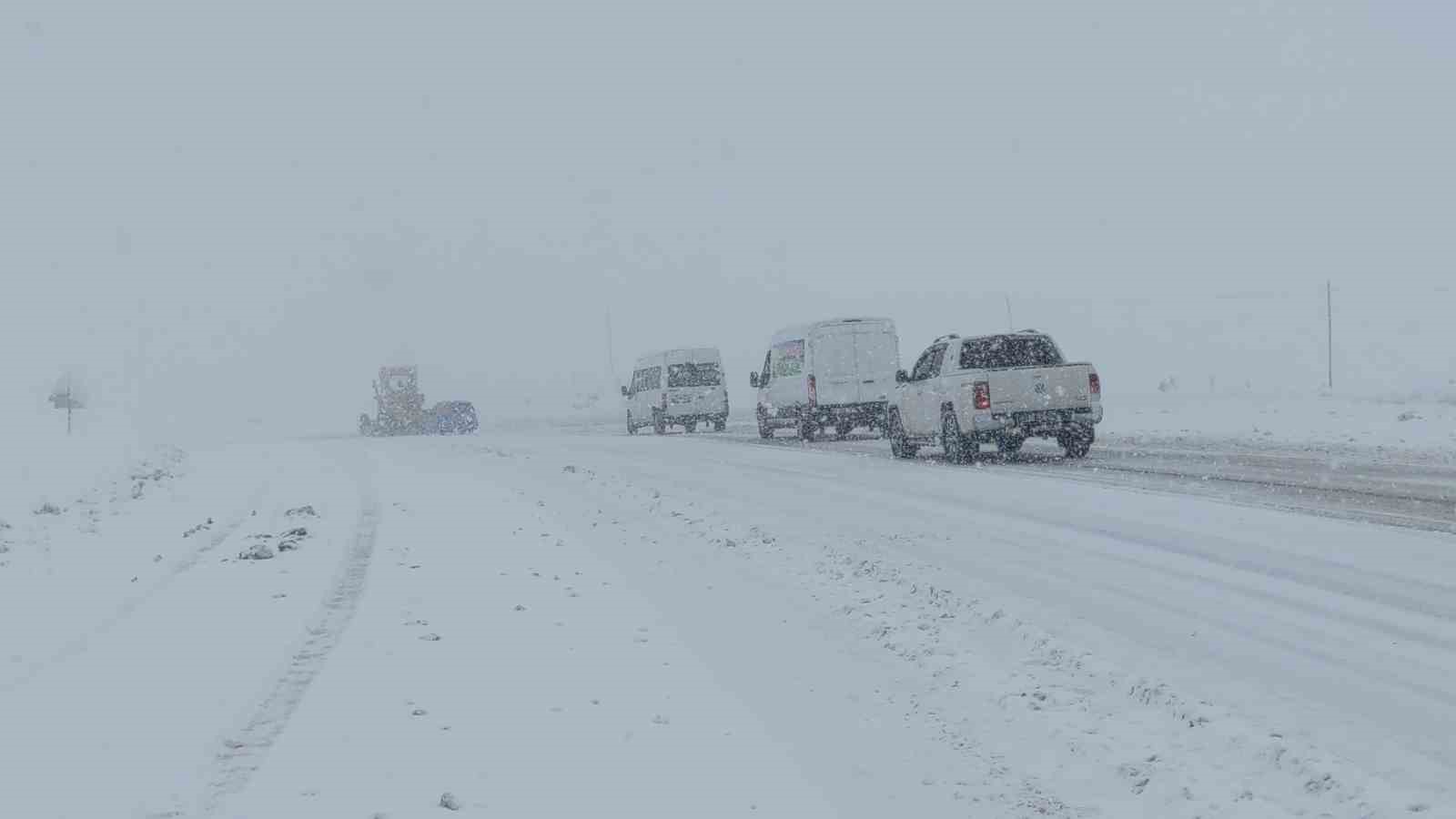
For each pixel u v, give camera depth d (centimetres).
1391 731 655
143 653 871
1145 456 2145
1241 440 2392
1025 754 673
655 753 656
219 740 667
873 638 947
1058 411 2098
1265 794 595
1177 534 1273
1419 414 2544
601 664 836
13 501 2070
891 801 602
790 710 753
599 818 561
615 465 2577
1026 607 992
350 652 857
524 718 709
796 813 577
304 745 654
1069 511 1483
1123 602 990
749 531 1513
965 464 2150
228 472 2633
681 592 1131
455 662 831
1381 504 1389
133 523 1716
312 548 1373
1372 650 805
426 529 1522
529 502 1875
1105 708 739
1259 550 1156
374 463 2819
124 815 558
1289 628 872
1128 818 583
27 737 677
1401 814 553
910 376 2378
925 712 753
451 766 623
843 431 3275
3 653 888
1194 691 746
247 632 931
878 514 1589
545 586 1120
